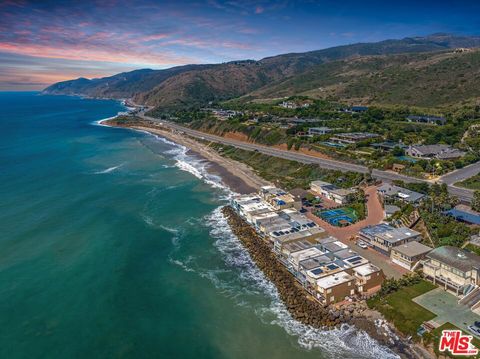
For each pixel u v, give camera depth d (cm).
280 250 6769
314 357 4500
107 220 8550
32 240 7419
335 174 10919
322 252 6359
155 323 5147
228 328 5056
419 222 7531
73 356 4503
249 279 6259
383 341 4634
